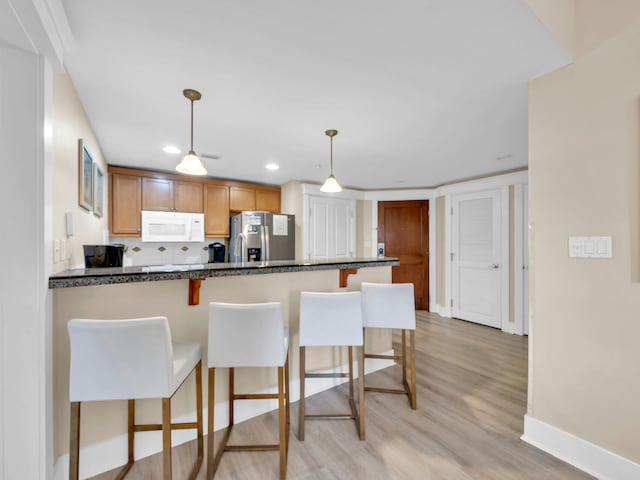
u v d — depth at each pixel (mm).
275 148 2887
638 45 1314
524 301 3594
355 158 3240
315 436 1723
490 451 1593
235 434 1738
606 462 1390
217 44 1382
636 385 1319
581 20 1485
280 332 1442
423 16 1213
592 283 1449
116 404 1499
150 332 1142
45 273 1184
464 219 4297
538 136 1650
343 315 1718
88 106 1983
